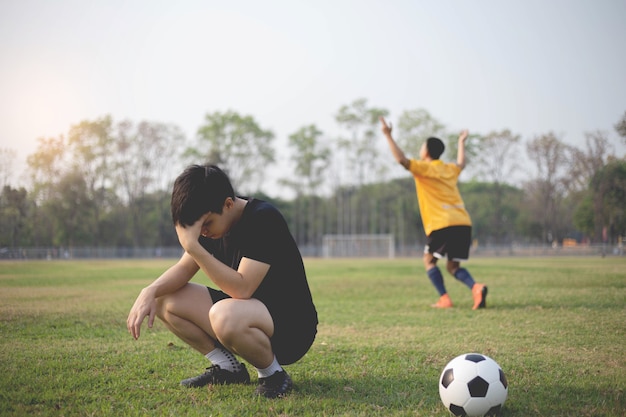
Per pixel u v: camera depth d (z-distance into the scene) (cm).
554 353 362
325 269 1686
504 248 3631
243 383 296
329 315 567
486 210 4412
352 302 695
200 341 288
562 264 1445
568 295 661
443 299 632
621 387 282
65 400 264
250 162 4722
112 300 678
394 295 787
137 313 267
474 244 4412
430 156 662
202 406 253
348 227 4994
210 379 290
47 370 320
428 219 635
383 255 4234
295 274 283
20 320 496
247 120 4594
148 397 268
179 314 281
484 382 239
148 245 3747
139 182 3206
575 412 243
